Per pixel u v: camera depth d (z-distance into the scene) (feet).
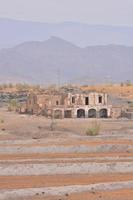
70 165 150.20
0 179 136.77
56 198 113.70
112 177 140.77
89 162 157.17
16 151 184.34
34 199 113.50
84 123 329.31
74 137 221.66
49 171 147.33
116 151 188.96
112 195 116.06
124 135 233.35
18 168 146.30
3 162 157.89
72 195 116.37
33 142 203.31
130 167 152.76
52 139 215.92
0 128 290.56
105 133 267.80
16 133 268.62
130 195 116.16
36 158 169.68
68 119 363.76
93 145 190.80
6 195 114.62
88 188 121.70
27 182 131.75
